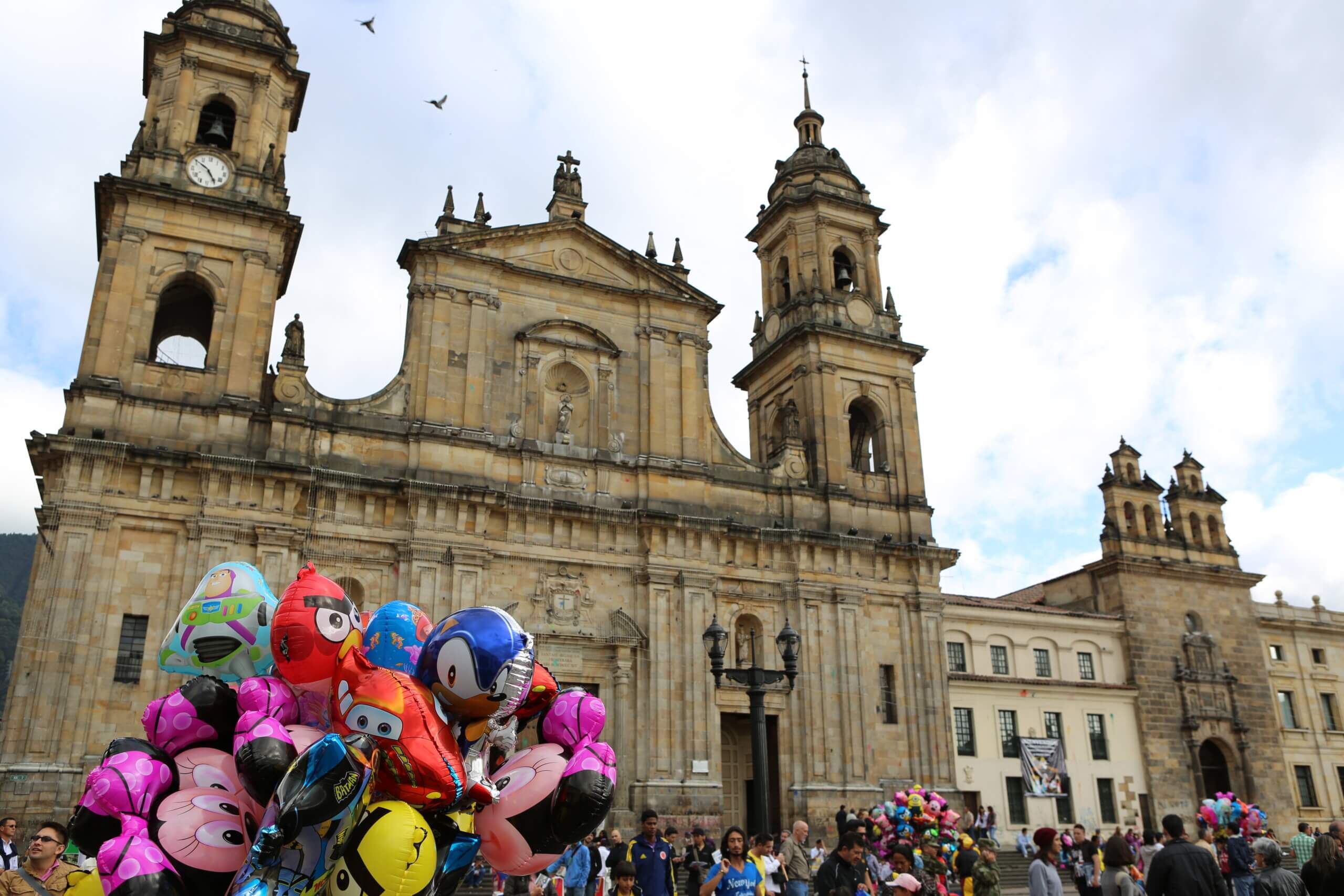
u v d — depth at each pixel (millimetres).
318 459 41188
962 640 58812
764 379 57500
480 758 11781
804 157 58500
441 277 45375
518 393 45656
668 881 18359
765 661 46531
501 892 31938
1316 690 71750
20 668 34688
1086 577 67250
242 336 41312
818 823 44531
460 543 41562
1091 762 59062
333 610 11781
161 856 10234
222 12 46688
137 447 37688
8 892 12398
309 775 9539
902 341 54500
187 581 37375
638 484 46594
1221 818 33656
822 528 50031
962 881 20375
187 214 42062
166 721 11656
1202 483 70938
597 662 43312
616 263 49625
